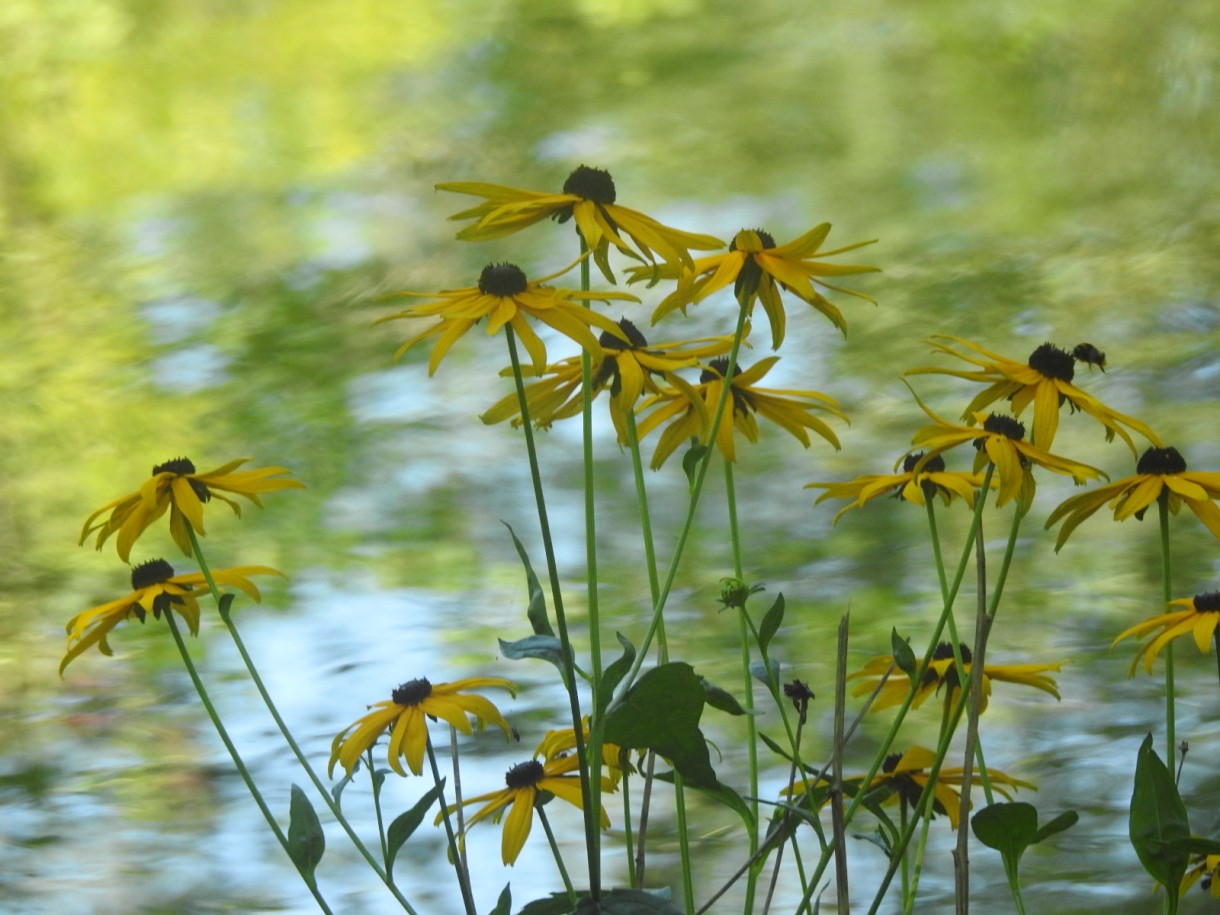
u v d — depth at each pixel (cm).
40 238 1311
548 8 1803
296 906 392
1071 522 319
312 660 565
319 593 637
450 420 843
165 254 1236
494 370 918
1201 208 1118
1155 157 1262
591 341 307
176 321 1077
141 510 317
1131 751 445
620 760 318
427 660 554
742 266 310
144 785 473
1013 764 443
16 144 1548
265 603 629
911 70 1527
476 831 423
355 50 1712
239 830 439
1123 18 1522
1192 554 611
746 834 410
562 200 308
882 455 747
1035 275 1010
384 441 825
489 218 308
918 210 1195
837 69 1550
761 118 1452
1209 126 1313
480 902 387
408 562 662
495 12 1769
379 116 1570
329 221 1287
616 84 1591
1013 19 1583
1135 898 365
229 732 510
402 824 313
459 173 1393
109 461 853
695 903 375
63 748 507
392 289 1102
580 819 429
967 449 742
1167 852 309
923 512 673
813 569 620
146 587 318
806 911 311
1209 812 397
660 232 309
